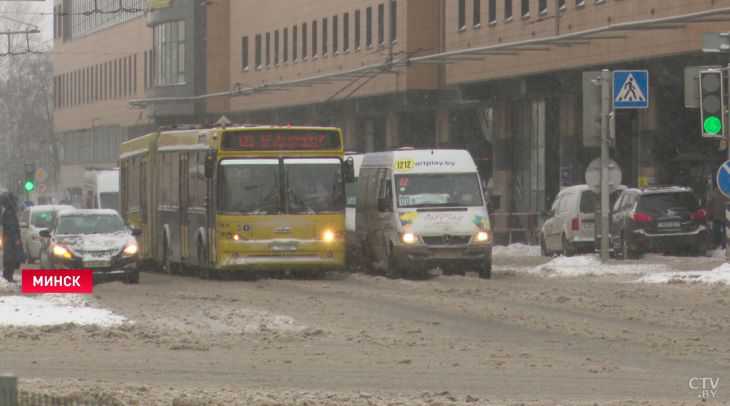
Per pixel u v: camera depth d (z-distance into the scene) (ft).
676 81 458.50
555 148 558.56
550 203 561.43
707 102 263.90
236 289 274.16
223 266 304.30
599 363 152.66
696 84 273.13
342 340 176.96
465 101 600.80
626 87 318.04
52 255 297.53
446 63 581.53
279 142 308.19
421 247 299.79
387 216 309.63
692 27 421.59
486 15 563.48
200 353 164.25
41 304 219.61
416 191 306.96
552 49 503.61
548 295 241.35
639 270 304.09
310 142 309.63
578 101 531.91
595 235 369.91
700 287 251.19
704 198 464.24
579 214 400.88
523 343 172.14
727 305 217.97
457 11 590.14
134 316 207.51
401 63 554.46
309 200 307.37
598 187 321.73
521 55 527.81
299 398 124.36
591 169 322.14
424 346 170.19
